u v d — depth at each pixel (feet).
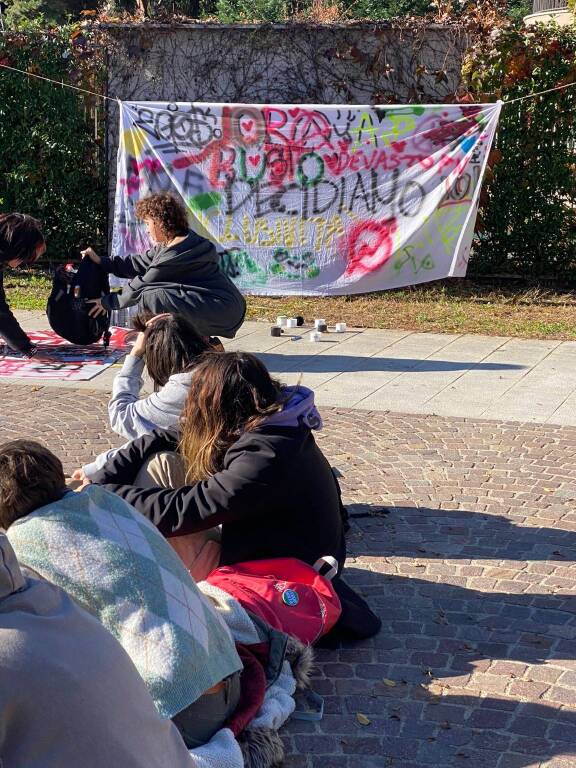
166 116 35.94
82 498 9.20
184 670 8.86
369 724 11.29
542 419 23.62
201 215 37.11
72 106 41.88
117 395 14.62
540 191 40.78
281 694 10.84
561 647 13.09
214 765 9.09
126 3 79.41
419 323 35.01
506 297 39.73
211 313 24.98
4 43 41.24
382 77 40.73
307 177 36.94
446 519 17.47
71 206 43.19
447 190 36.88
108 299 26.68
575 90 39.37
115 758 6.72
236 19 79.10
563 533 16.89
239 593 11.59
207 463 12.24
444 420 23.43
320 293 37.96
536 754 10.72
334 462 20.40
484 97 39.65
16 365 28.04
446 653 12.92
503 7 41.93
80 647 6.81
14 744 6.48
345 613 12.85
